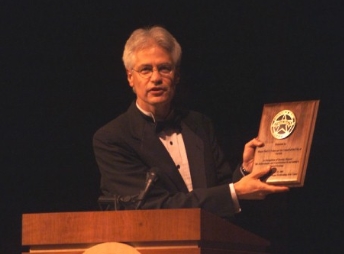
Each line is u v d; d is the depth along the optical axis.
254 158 8.06
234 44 13.48
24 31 14.20
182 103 13.59
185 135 9.35
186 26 13.63
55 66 14.33
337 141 13.05
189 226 6.71
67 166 14.52
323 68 13.08
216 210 8.00
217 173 9.48
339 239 13.05
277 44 13.27
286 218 13.13
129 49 9.06
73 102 14.40
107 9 13.93
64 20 14.10
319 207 13.12
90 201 14.42
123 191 8.73
